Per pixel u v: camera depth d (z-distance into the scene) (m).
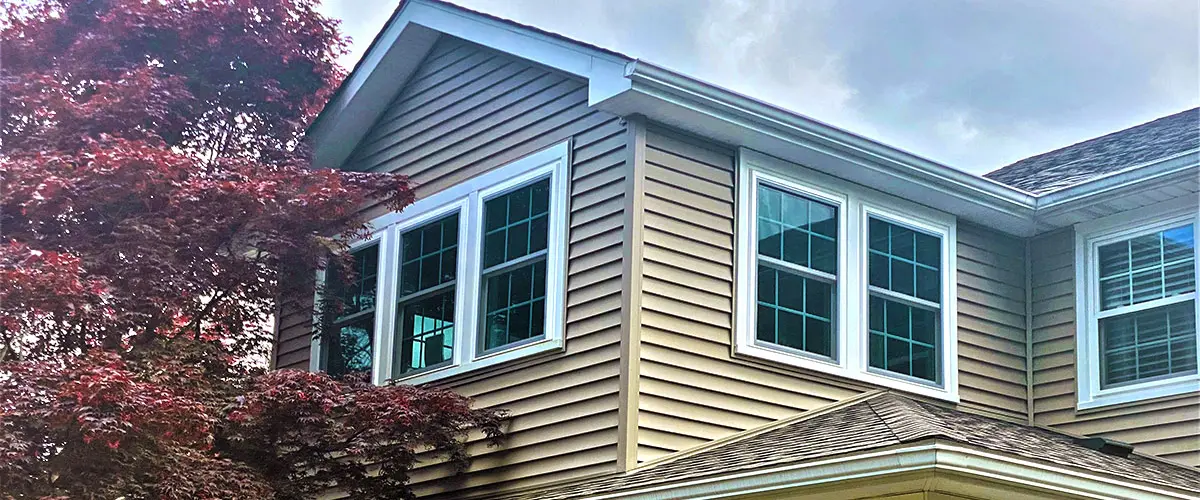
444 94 11.25
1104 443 9.36
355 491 9.56
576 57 9.45
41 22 10.70
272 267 10.53
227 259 10.14
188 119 11.05
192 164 9.45
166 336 9.69
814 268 9.91
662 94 8.91
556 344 9.22
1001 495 6.93
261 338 11.39
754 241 9.54
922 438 6.51
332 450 9.55
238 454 9.35
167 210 9.46
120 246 9.24
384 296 11.09
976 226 11.23
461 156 10.84
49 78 9.76
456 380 10.09
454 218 10.71
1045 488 6.90
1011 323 11.24
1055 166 12.77
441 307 10.52
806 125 9.47
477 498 9.52
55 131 9.79
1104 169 11.39
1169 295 10.38
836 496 7.04
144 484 8.23
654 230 9.01
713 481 7.29
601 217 9.22
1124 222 10.86
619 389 8.60
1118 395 10.52
